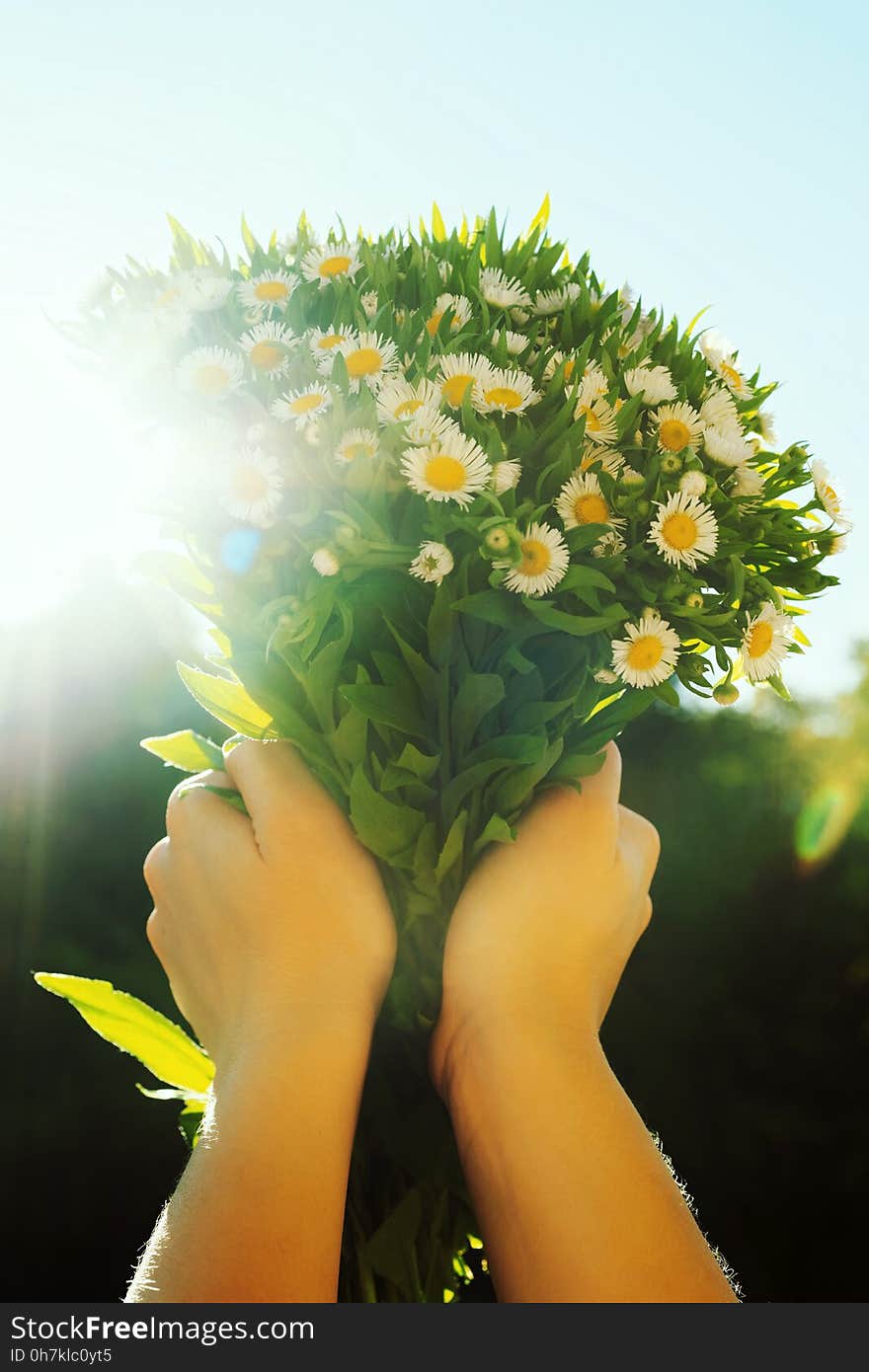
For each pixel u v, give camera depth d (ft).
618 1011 9.64
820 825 10.30
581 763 1.72
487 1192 1.49
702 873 10.11
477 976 1.59
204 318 1.80
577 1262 1.40
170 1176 8.20
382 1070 1.81
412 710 1.69
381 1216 1.85
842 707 11.14
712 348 1.90
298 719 1.71
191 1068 1.99
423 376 1.62
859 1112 9.45
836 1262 9.13
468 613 1.66
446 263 1.89
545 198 2.06
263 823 1.67
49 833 8.59
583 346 1.69
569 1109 1.48
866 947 9.79
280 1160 1.44
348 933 1.62
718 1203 9.30
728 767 10.59
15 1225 8.06
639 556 1.64
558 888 1.64
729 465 1.71
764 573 1.78
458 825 1.68
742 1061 9.72
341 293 1.79
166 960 1.74
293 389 1.69
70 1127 8.21
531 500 1.64
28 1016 8.34
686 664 1.68
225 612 1.71
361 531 1.58
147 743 1.88
